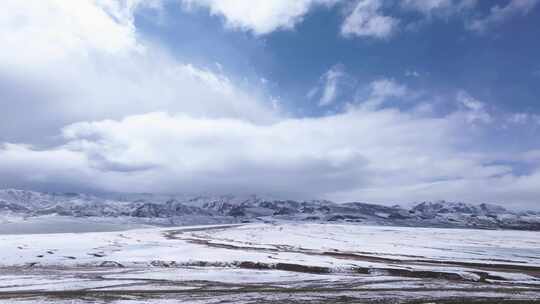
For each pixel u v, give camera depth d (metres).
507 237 167.38
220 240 131.75
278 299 35.97
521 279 55.09
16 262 67.31
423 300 35.72
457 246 111.69
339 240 133.12
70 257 73.25
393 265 65.56
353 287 44.62
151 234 164.62
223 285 45.53
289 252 88.06
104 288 42.41
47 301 34.09
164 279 49.84
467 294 39.19
